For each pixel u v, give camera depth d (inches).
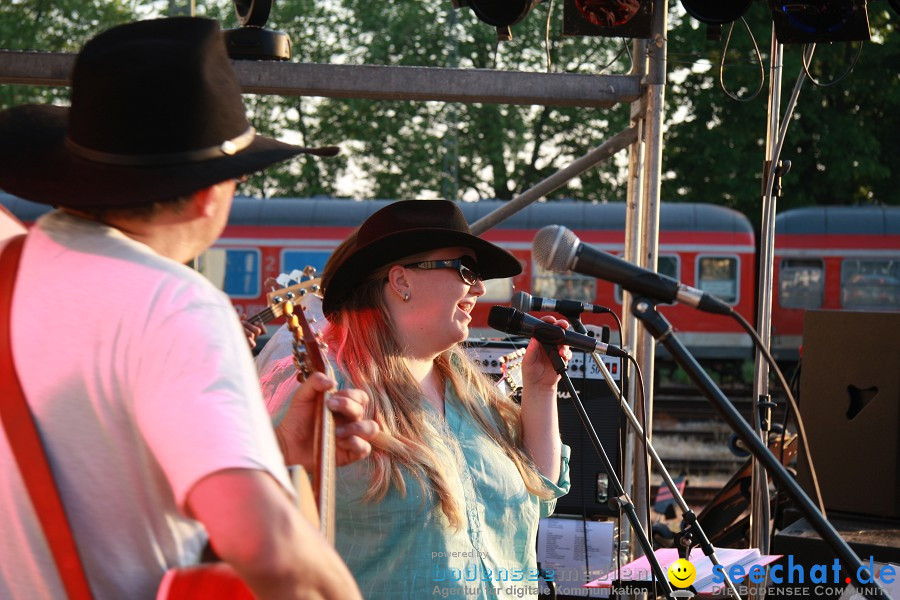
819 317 158.7
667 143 998.4
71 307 51.9
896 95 933.2
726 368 846.5
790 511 158.6
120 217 55.3
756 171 960.3
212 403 48.7
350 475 94.6
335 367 102.3
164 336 50.3
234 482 47.0
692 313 797.9
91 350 51.0
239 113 58.6
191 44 56.0
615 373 162.9
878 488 152.9
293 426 73.7
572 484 163.3
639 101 175.0
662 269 788.6
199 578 51.0
